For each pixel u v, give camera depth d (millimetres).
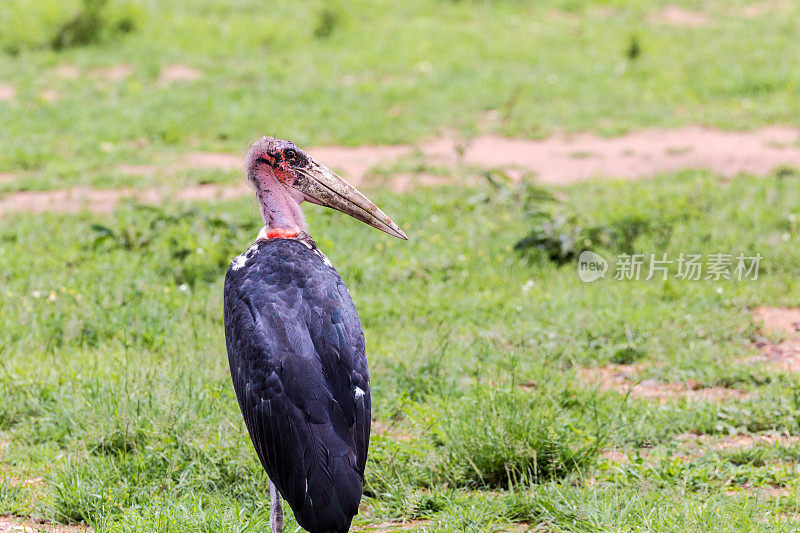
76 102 24438
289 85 26516
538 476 7590
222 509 6926
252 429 5727
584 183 18328
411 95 25828
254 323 5855
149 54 28906
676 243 14445
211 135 22328
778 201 16391
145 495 7246
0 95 25125
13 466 7926
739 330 11133
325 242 13945
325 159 20578
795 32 31062
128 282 12617
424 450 7938
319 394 5527
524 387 9422
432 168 19453
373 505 7227
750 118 23594
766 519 6629
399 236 6902
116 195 17984
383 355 10109
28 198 17781
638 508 6805
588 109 24656
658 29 31969
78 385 9102
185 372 9281
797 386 9195
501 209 16391
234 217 15312
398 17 33656
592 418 8484
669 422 8648
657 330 11031
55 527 7004
